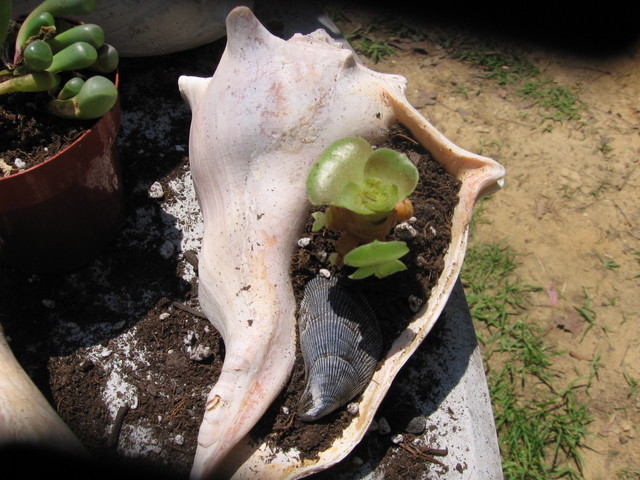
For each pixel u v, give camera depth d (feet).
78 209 1.01
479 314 1.49
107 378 1.02
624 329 1.49
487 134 1.75
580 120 1.79
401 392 1.01
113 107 0.98
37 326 1.06
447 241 0.93
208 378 1.02
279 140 0.88
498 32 1.95
